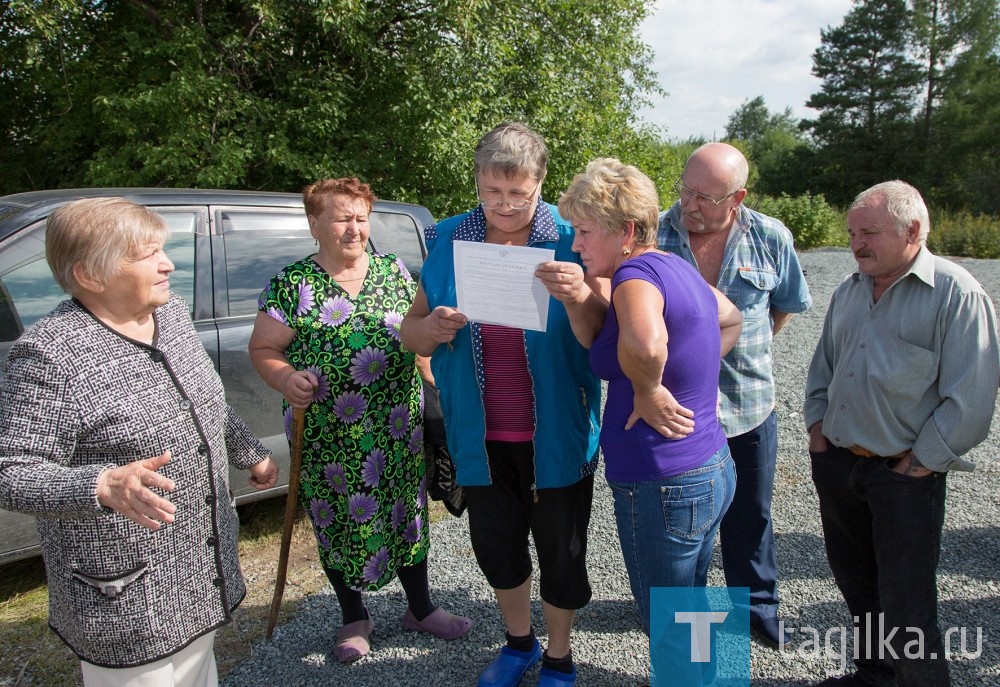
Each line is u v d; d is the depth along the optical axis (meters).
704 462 1.91
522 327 1.93
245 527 3.66
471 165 8.70
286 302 2.35
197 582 1.78
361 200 2.35
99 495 1.45
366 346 2.37
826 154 40.97
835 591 3.03
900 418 2.04
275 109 8.48
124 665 1.69
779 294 2.59
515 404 2.18
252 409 3.22
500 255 1.87
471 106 8.75
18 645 2.70
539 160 2.00
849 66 40.69
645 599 2.03
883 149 39.56
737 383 2.48
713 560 3.34
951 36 38.88
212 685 1.94
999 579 3.07
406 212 3.94
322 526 2.48
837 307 2.31
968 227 18.53
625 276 1.78
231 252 3.27
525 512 2.36
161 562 1.69
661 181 14.19
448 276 2.21
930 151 38.56
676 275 1.84
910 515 2.05
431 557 3.39
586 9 10.76
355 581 2.46
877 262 2.03
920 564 2.06
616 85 12.17
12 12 7.89
